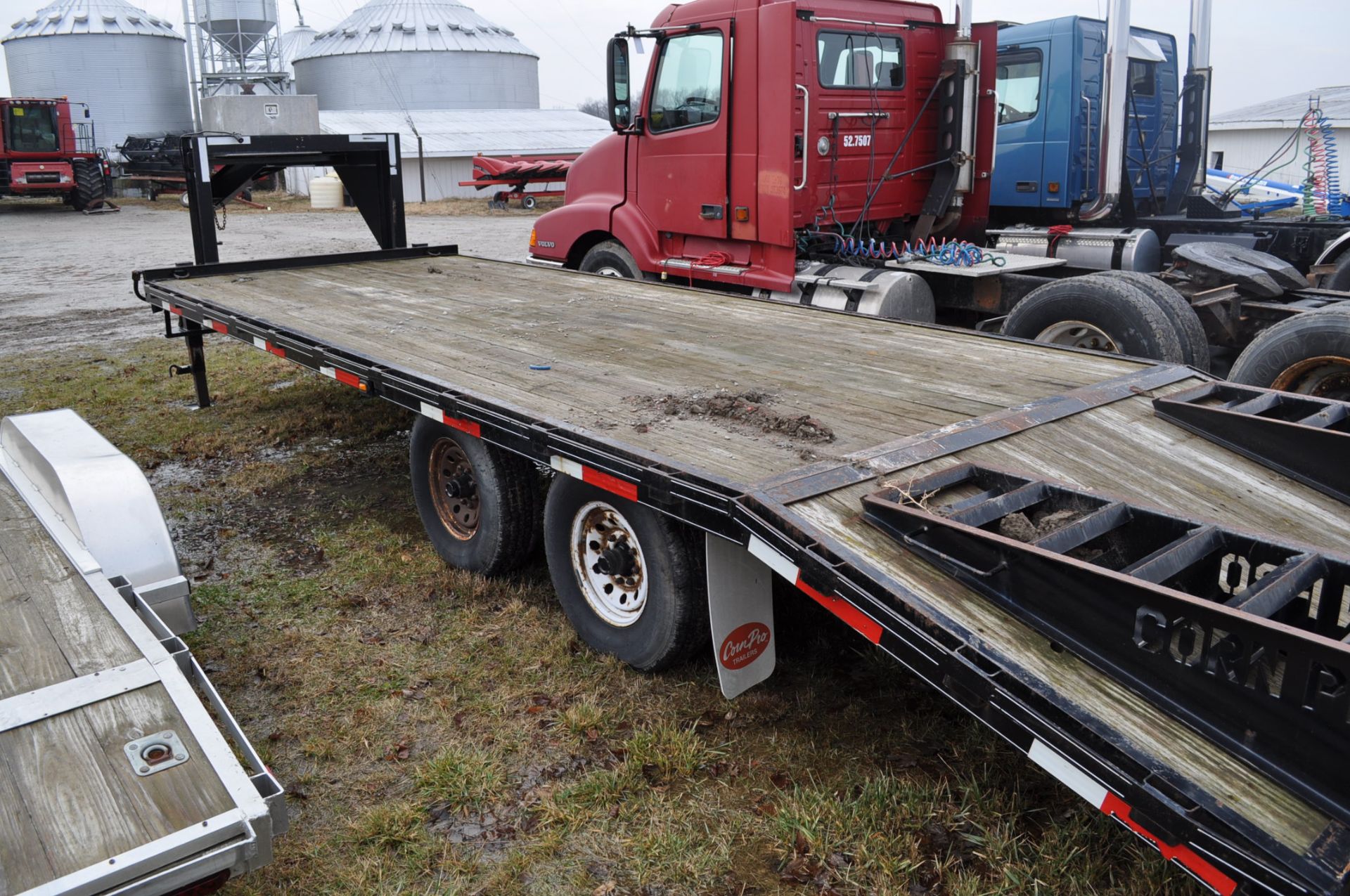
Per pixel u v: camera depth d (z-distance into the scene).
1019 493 2.63
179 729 1.89
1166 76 9.02
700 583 3.21
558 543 3.66
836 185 6.75
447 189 34.12
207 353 9.23
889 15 6.90
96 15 46.78
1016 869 2.48
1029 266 6.48
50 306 12.52
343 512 5.23
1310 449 3.01
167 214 29.50
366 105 45.56
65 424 3.69
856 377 3.91
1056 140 7.82
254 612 4.10
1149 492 2.88
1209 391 3.60
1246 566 2.36
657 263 7.52
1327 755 1.73
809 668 3.52
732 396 3.62
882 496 2.63
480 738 3.19
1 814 1.66
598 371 4.07
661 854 2.63
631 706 3.30
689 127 7.04
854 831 2.67
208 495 5.53
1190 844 1.72
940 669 2.15
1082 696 1.98
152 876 1.58
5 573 2.58
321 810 2.88
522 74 47.94
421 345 4.62
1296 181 23.61
